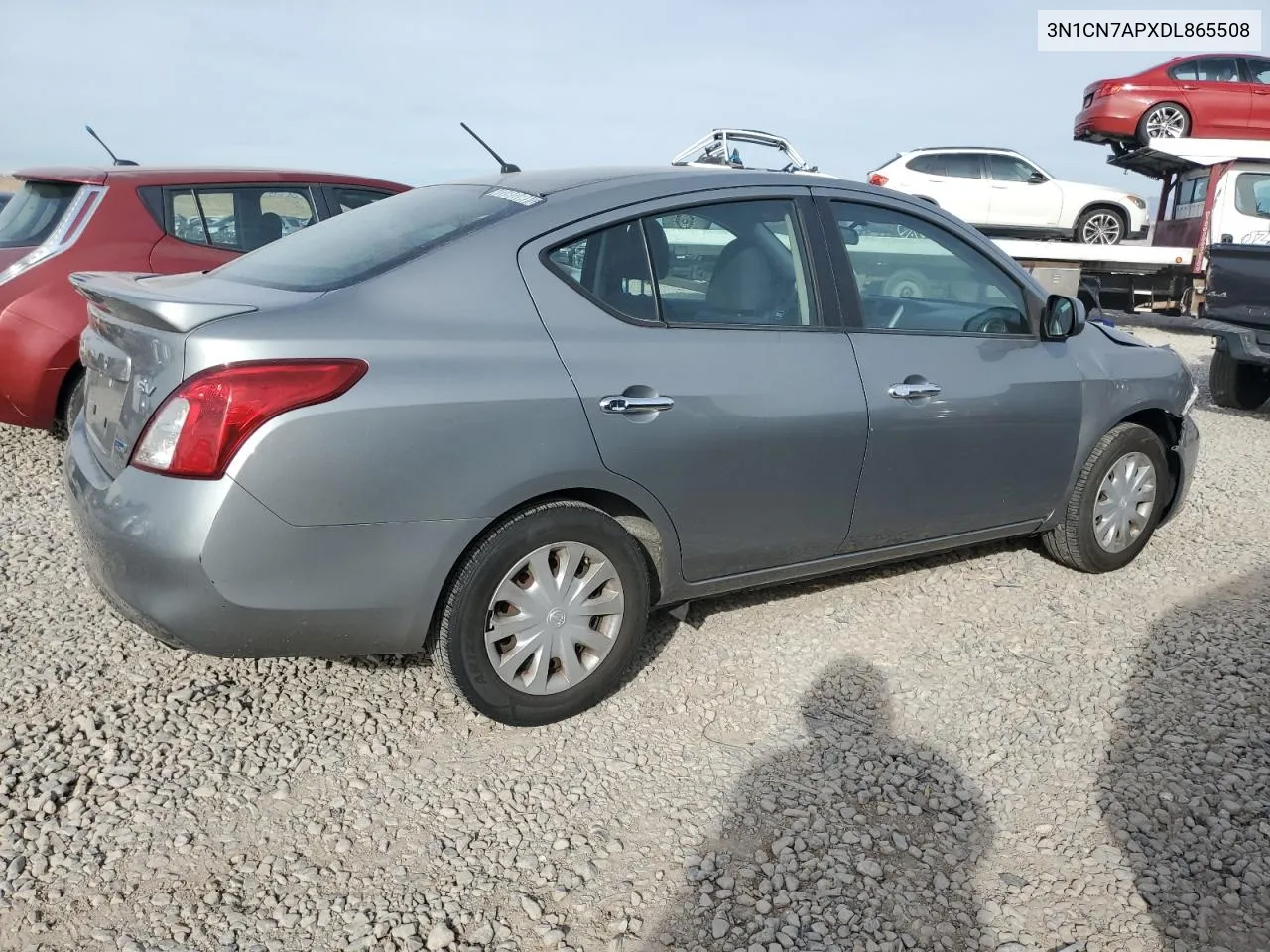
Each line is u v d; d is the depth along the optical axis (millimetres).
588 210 3180
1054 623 4020
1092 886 2498
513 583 2994
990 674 3584
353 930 2285
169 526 2547
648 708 3311
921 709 3346
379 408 2654
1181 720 3283
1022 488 4133
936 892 2469
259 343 2568
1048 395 4090
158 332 2654
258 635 2689
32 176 5805
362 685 3361
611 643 3207
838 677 3543
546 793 2830
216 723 3098
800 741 3139
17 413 5504
